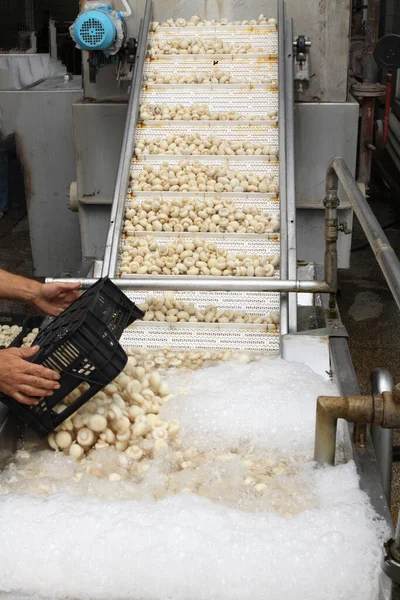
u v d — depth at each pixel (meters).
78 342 1.79
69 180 4.01
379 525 1.44
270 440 1.90
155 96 3.21
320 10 3.33
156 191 2.89
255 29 3.39
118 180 2.88
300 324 2.56
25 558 1.41
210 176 2.95
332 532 1.41
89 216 3.56
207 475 1.77
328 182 2.38
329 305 2.45
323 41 3.36
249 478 1.75
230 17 3.51
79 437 1.88
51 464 1.84
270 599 1.34
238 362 2.32
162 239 2.78
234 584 1.35
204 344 2.45
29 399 1.75
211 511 1.50
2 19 7.92
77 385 1.81
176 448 1.90
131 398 1.99
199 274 2.62
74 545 1.42
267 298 2.57
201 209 2.83
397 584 1.10
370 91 3.93
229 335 2.46
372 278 4.53
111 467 1.83
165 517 1.48
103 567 1.39
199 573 1.36
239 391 2.03
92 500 1.57
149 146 3.03
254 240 2.73
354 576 1.34
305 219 3.43
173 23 3.46
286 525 1.46
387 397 1.50
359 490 1.58
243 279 2.44
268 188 2.86
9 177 6.10
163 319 2.52
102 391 1.98
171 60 3.30
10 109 3.91
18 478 1.78
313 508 1.58
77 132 3.46
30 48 6.27
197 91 3.19
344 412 1.58
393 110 6.51
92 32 3.04
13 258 4.89
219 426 1.93
